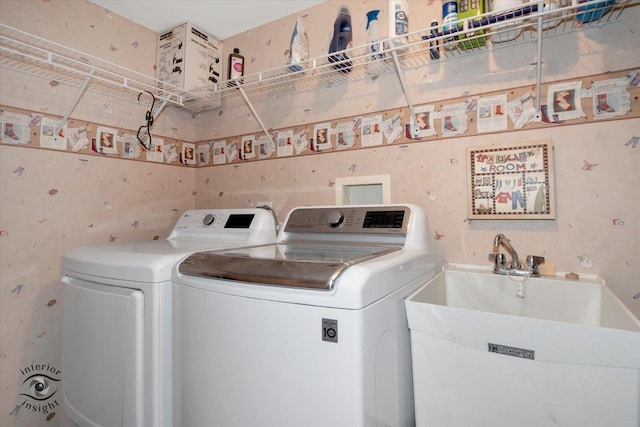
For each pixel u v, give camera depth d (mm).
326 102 1776
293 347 805
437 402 896
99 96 1750
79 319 1177
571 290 1136
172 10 1827
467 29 1152
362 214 1346
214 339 923
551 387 759
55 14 1571
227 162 2125
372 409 783
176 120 2158
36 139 1505
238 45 2074
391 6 1370
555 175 1250
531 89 1294
